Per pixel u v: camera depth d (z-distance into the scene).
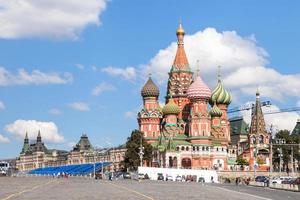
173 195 70.12
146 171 197.75
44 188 85.38
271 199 67.25
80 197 60.09
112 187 93.69
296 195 83.75
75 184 109.31
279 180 149.12
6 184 105.81
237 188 111.50
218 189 100.38
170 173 199.75
